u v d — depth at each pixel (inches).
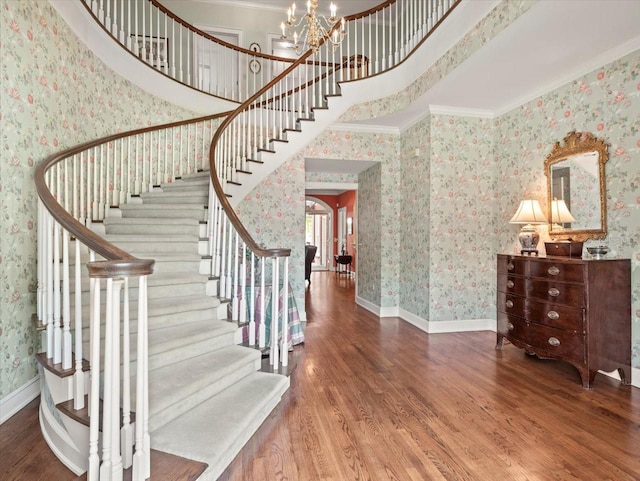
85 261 112.0
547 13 99.7
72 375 73.4
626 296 115.8
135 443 60.9
